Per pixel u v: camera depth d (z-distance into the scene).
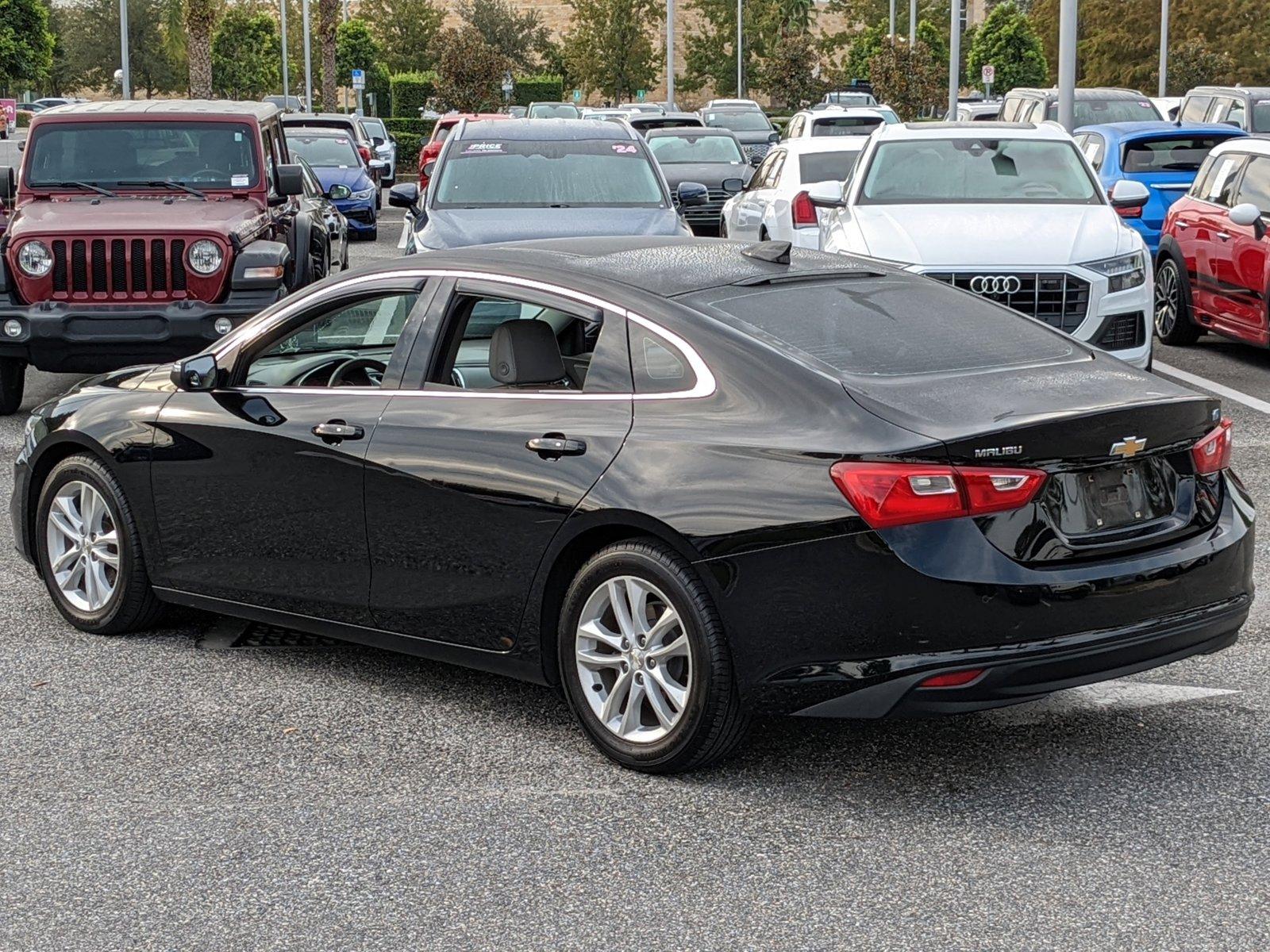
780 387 4.78
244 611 6.10
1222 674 5.93
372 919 4.08
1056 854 4.41
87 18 86.56
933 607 4.46
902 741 5.26
